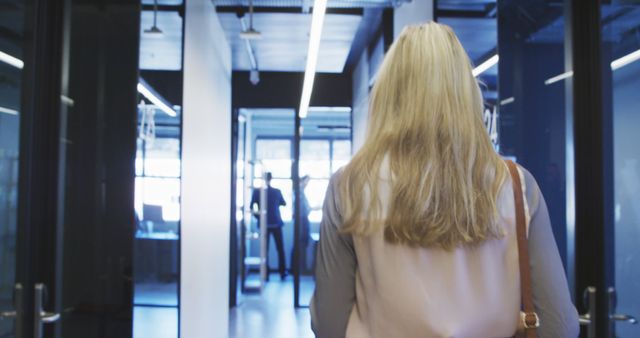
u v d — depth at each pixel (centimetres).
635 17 171
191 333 334
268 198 852
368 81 519
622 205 168
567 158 174
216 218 439
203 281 375
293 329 529
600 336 163
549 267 74
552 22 238
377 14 449
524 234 74
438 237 69
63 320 188
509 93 266
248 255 927
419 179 71
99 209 220
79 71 199
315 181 916
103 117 221
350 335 75
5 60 167
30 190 172
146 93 288
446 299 70
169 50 304
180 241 300
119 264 223
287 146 943
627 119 170
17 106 170
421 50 78
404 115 75
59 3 182
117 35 227
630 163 169
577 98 170
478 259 71
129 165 228
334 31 498
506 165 77
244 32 420
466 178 71
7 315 165
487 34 301
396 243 71
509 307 72
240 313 602
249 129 844
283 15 456
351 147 666
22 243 169
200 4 360
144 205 273
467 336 70
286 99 665
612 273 166
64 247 186
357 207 73
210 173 406
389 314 71
